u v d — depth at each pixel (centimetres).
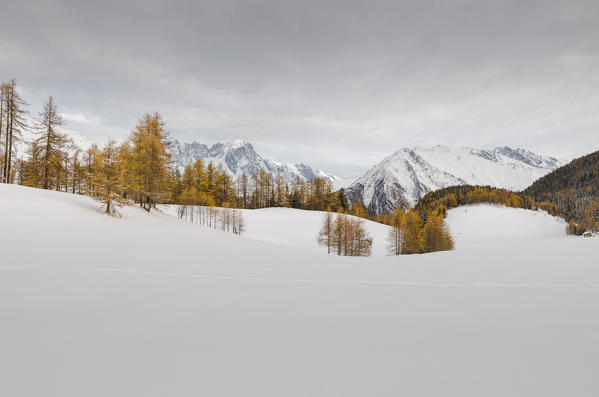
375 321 317
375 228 5697
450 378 198
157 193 2836
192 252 995
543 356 227
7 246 791
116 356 229
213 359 227
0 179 2505
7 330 275
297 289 480
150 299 395
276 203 7250
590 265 624
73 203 2005
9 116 2483
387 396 177
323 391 184
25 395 177
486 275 587
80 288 441
